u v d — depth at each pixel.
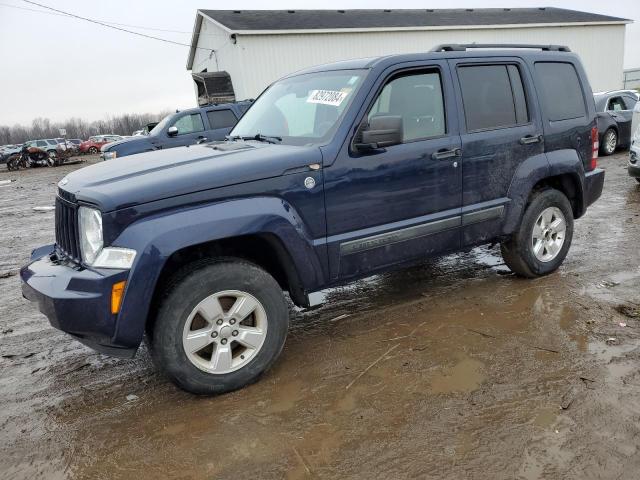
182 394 3.21
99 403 3.18
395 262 3.79
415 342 3.67
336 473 2.40
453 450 2.50
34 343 4.18
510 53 4.37
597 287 4.44
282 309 3.25
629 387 2.92
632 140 8.55
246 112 4.71
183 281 2.93
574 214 5.03
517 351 3.42
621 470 2.30
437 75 3.95
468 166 4.01
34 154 30.73
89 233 2.88
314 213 3.33
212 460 2.56
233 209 3.00
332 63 4.21
